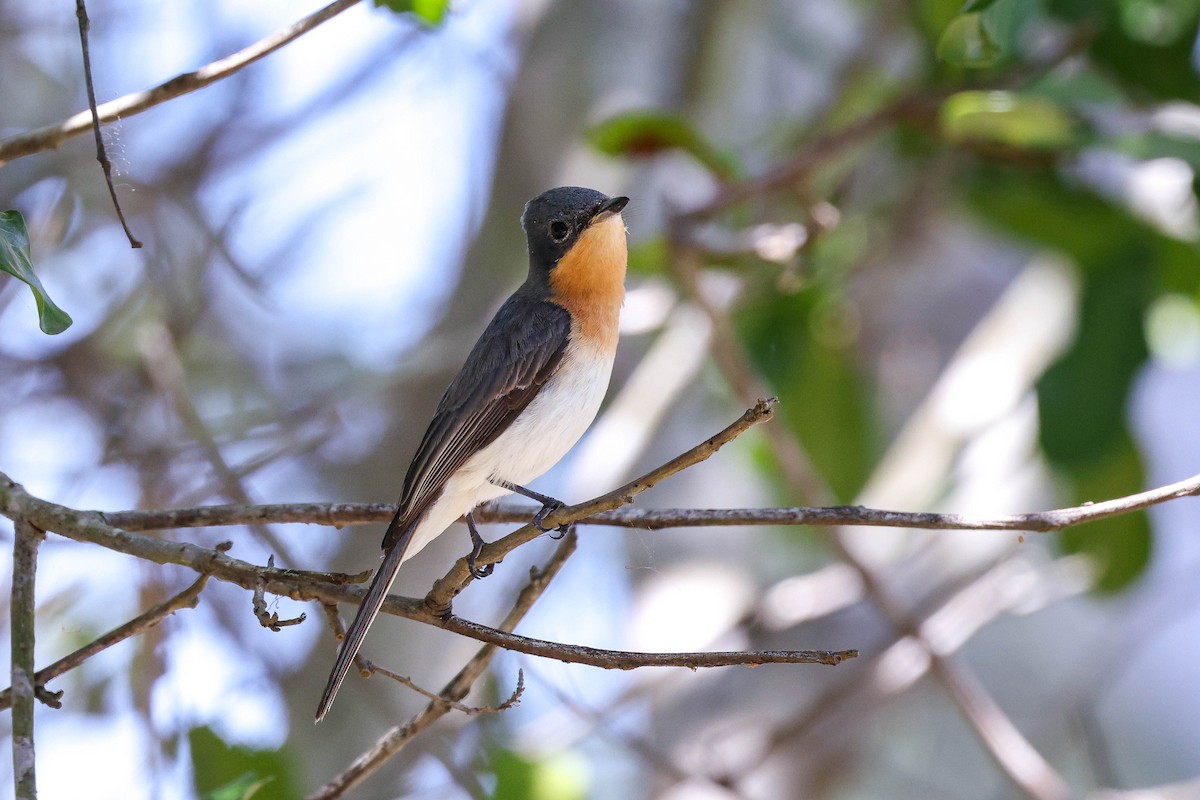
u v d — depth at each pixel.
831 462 13.09
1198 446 19.16
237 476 11.73
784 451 11.14
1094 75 10.91
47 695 6.34
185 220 14.48
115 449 12.25
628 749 11.11
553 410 9.43
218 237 13.24
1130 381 11.21
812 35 14.30
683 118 11.20
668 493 12.55
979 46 10.68
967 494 12.61
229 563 6.47
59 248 13.45
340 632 6.70
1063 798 10.47
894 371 15.92
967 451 12.91
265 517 7.61
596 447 11.67
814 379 13.14
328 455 13.94
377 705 12.00
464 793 10.65
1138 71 11.24
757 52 13.84
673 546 12.12
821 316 13.09
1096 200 11.69
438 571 13.41
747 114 13.88
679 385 11.95
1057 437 11.20
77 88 13.18
